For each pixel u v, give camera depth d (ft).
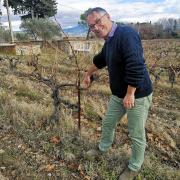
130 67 5.59
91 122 10.43
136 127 6.32
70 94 14.08
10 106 10.26
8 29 68.69
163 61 42.04
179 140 9.86
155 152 8.55
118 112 6.85
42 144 8.00
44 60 30.58
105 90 16.16
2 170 6.81
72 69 25.04
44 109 10.27
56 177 6.76
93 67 7.23
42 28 64.59
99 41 44.83
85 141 8.27
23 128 8.79
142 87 6.01
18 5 83.97
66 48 38.14
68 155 7.47
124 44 5.61
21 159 7.27
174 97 18.81
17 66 23.15
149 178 7.02
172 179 7.06
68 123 9.20
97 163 7.29
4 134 8.53
